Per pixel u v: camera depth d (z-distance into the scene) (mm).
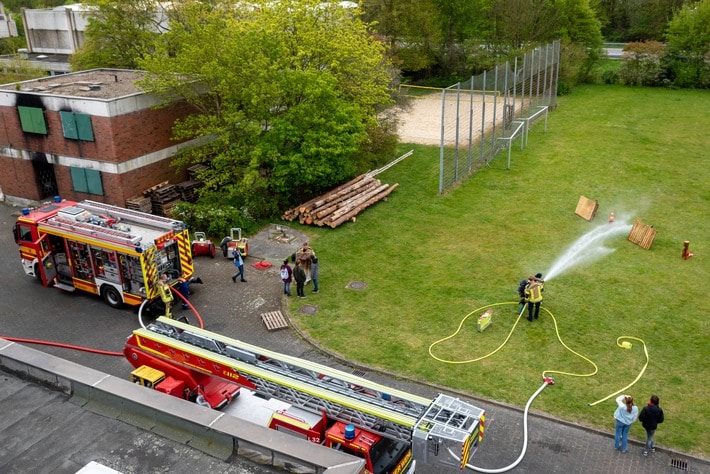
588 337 19984
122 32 39719
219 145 29344
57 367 10977
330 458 8742
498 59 62219
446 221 29375
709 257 25484
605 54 64375
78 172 29516
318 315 21594
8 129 30578
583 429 15953
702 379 17828
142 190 29812
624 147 40219
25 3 93125
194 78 30094
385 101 33406
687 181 34250
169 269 22109
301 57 31000
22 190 32031
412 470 13117
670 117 47656
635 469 14617
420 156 39094
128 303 21875
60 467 9125
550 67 48625
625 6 79812
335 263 25391
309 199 31422
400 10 58031
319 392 12719
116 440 9641
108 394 10281
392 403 12320
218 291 23375
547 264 24984
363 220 29594
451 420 11320
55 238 22984
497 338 20000
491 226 28750
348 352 19391
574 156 38625
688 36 57719
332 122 28688
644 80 59969
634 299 22266
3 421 10094
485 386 17656
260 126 28969
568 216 29812
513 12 60375
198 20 32938
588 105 52312
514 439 15617
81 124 28219
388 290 23203
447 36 63250
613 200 31719
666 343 19625
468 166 35625
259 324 21156
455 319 21141
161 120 29969
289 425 12922
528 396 17203
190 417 9641
